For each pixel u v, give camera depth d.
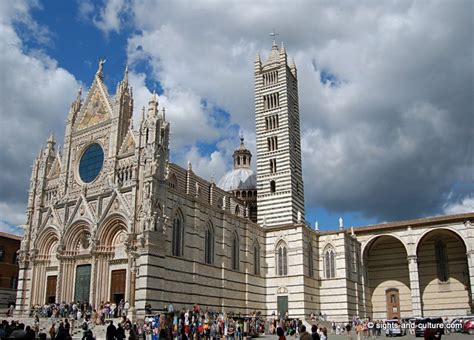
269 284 92.56
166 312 57.31
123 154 73.94
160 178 68.06
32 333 31.59
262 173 106.00
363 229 107.06
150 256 63.09
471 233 96.75
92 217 72.06
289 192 101.69
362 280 104.62
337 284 94.69
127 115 78.56
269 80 112.56
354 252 102.25
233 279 82.50
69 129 83.75
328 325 87.19
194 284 71.75
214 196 103.88
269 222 101.75
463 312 102.81
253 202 123.62
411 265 101.38
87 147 80.56
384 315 109.75
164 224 66.56
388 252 113.25
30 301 75.88
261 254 93.56
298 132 111.88
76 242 74.38
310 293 91.31
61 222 76.94
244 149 135.75
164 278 65.12
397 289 110.31
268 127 109.19
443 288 106.38
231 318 62.81
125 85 79.94
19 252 79.81
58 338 36.56
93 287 68.25
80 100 86.44
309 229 95.62
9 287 97.69
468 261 96.06
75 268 72.81
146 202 65.62
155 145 68.94
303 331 27.69
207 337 54.56
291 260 91.62
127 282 64.88
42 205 82.25
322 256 98.12
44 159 84.94
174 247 69.50
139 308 60.88
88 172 78.69
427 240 110.44
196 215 75.25
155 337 50.34
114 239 70.44
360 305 100.94
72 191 78.94
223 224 82.38
